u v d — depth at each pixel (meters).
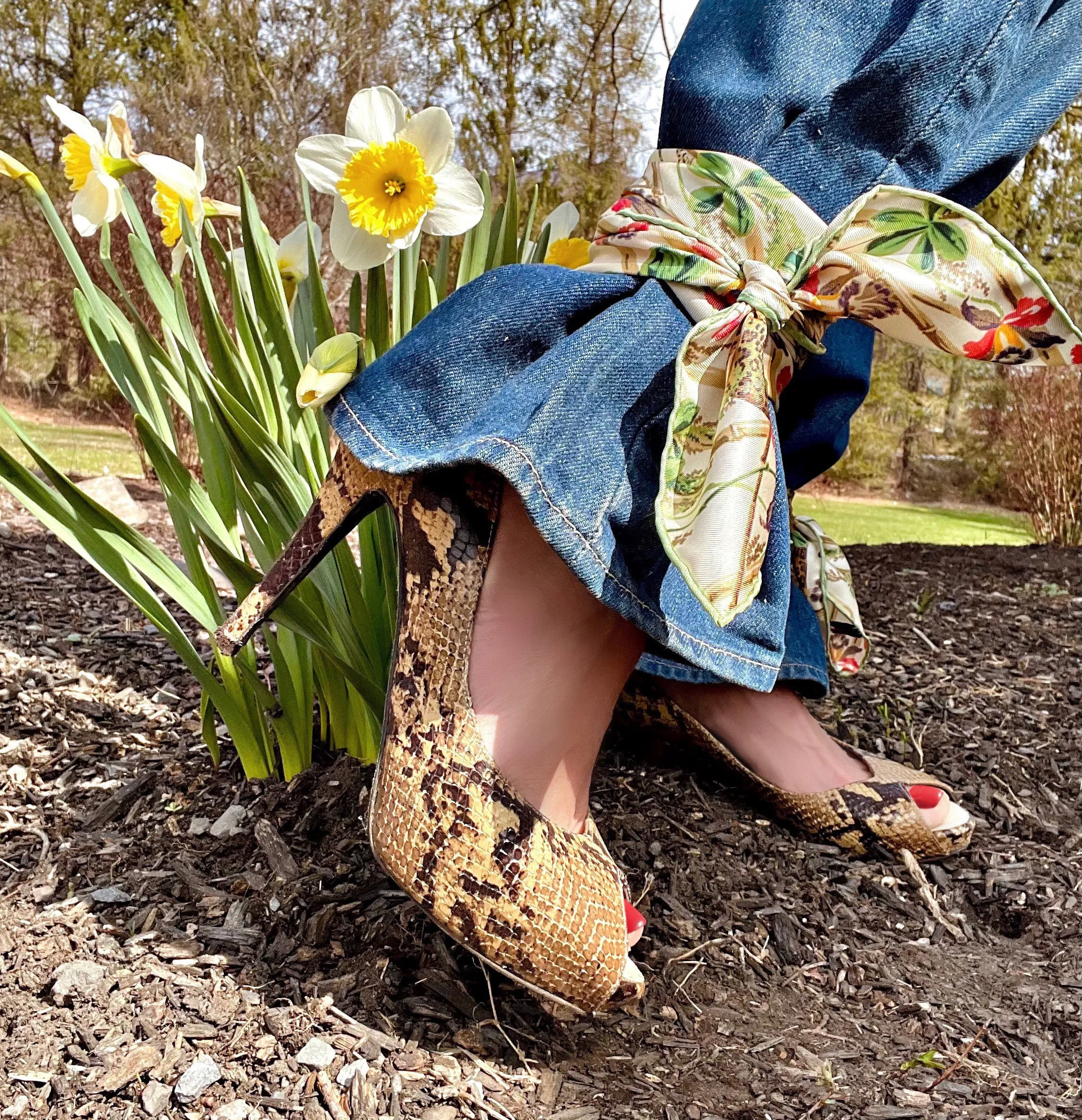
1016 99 0.89
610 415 0.76
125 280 4.48
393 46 6.27
